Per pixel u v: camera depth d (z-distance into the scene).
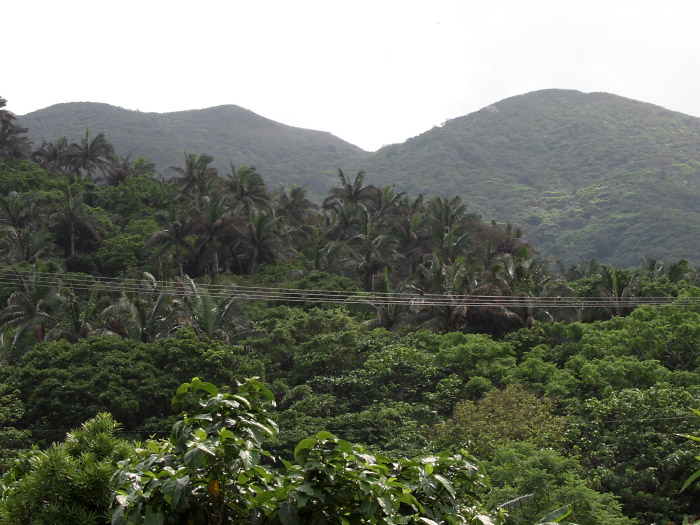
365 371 36.22
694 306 40.69
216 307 41.88
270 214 77.00
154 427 30.86
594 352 36.97
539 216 187.00
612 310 46.44
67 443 9.38
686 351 37.06
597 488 26.95
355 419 30.84
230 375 34.69
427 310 44.28
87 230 70.88
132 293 45.19
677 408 29.25
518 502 20.77
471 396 34.28
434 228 67.88
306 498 6.38
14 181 80.25
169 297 42.09
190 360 34.53
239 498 6.71
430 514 6.82
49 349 34.62
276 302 50.59
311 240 68.94
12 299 43.44
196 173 86.25
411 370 36.31
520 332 41.06
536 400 30.97
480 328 43.75
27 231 64.69
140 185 85.44
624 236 154.75
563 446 28.75
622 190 190.75
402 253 68.75
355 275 62.03
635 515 26.81
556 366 36.97
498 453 25.25
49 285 42.72
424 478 6.98
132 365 33.69
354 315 47.53
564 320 44.94
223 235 63.16
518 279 45.16
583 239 159.62
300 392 33.75
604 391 31.73
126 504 6.44
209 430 6.60
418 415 32.25
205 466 6.59
